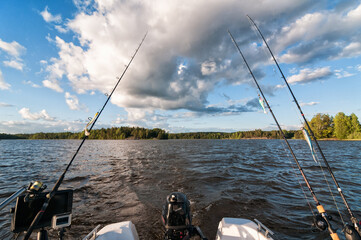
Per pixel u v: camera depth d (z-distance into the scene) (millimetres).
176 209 2846
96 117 2896
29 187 2006
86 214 5289
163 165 13781
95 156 20734
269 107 3768
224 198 6445
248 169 12031
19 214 1948
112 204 6035
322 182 8812
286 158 18312
